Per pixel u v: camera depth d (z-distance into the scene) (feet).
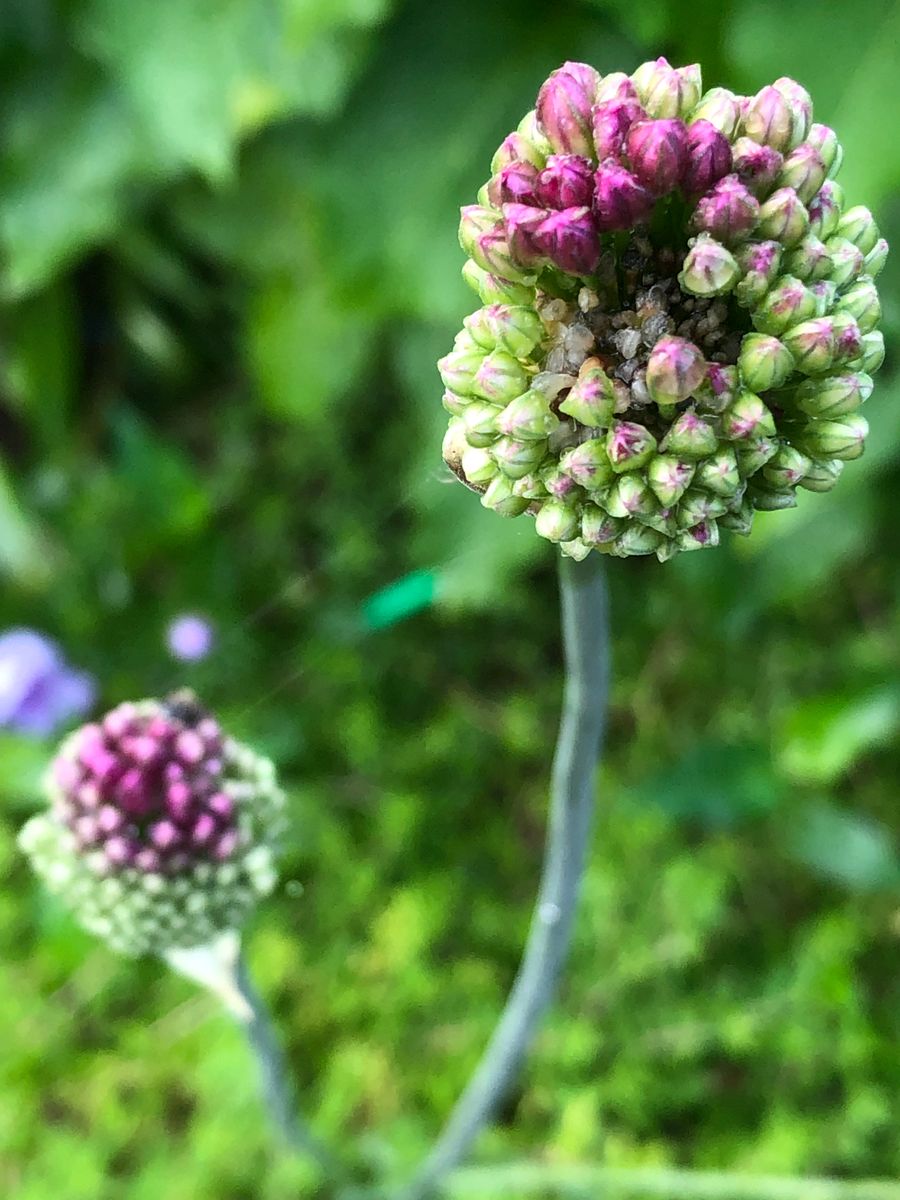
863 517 0.55
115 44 0.49
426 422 0.57
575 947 0.53
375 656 0.61
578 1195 0.48
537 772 0.59
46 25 0.53
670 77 0.19
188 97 0.48
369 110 0.52
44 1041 0.53
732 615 0.56
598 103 0.19
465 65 0.51
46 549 0.61
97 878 0.28
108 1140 0.51
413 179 0.52
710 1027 0.50
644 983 0.52
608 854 0.54
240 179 0.58
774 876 0.55
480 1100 0.40
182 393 0.70
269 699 0.60
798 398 0.19
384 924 0.53
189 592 0.60
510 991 0.54
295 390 0.63
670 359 0.17
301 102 0.48
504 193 0.19
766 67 0.42
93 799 0.27
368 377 0.67
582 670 0.22
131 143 0.54
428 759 0.58
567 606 0.21
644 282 0.18
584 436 0.19
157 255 0.63
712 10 0.43
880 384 0.51
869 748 0.56
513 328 0.18
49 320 0.63
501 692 0.61
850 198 0.42
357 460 0.66
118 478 0.61
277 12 0.47
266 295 0.63
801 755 0.49
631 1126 0.51
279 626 0.62
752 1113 0.51
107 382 0.70
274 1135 0.49
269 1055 0.35
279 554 0.63
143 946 0.30
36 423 0.66
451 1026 0.53
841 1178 0.49
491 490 0.20
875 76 0.41
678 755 0.57
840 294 0.20
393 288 0.53
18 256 0.55
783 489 0.20
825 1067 0.50
